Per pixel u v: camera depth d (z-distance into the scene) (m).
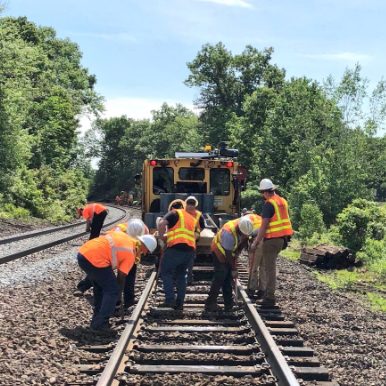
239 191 13.47
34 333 6.22
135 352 5.68
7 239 16.95
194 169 13.25
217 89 61.50
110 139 98.94
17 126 28.95
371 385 5.19
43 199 31.53
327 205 27.31
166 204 12.45
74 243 18.12
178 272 8.00
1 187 28.36
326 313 8.16
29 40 52.56
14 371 4.93
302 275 11.95
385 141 29.73
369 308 8.97
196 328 6.75
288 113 37.62
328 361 5.86
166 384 4.89
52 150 41.53
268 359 5.61
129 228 6.88
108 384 4.59
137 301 8.11
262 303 8.32
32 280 10.06
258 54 60.56
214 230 11.45
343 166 27.86
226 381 5.01
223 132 56.84
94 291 7.08
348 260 14.14
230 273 7.97
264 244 8.22
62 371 5.09
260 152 38.41
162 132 82.00
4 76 29.09
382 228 16.27
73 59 60.53
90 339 6.28
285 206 8.23
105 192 96.69
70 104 45.50
